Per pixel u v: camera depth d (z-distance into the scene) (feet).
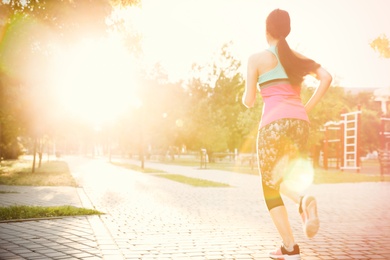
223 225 20.62
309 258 13.98
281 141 11.71
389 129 108.78
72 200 30.86
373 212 26.05
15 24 23.13
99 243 15.60
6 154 130.62
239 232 18.67
